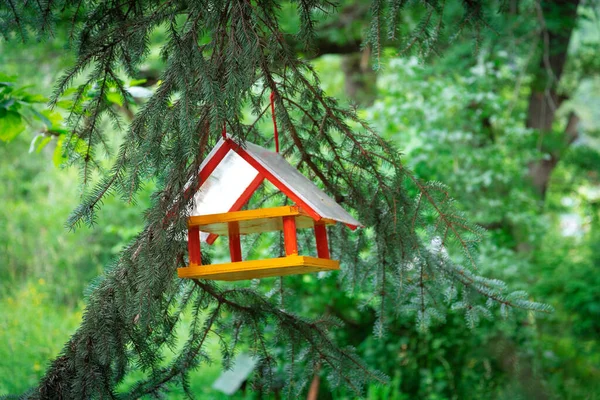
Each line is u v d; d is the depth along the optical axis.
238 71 3.01
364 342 8.91
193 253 3.20
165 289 3.16
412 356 8.91
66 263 11.10
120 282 3.15
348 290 4.20
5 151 13.23
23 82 11.53
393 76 8.80
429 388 8.66
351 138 3.75
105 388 3.19
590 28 13.59
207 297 3.92
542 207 10.81
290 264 3.06
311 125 3.88
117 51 3.20
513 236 9.79
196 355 3.83
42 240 11.26
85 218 3.13
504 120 9.43
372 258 4.07
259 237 4.45
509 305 3.86
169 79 3.06
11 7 3.54
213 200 3.36
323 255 3.43
